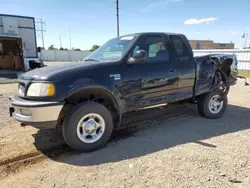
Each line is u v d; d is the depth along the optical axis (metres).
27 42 19.56
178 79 4.38
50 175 2.76
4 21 18.03
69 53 47.12
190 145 3.62
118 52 3.95
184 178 2.64
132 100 3.84
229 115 5.44
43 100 3.08
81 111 3.28
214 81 5.06
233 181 2.58
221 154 3.27
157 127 4.56
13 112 3.40
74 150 3.49
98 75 3.41
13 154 3.35
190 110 5.81
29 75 3.36
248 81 12.38
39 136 4.05
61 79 3.13
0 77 14.12
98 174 2.77
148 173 2.76
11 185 2.56
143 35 4.03
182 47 4.54
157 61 4.11
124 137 4.03
